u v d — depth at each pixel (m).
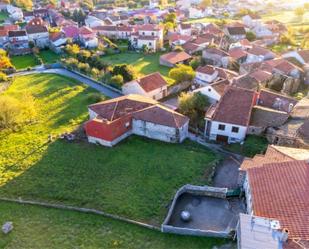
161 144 52.44
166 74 91.62
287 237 27.22
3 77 88.00
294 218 29.50
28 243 34.00
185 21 176.38
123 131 53.44
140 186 42.09
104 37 129.50
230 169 45.31
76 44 120.88
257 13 191.38
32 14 177.88
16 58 114.88
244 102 53.22
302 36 136.88
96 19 157.25
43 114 65.94
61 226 36.25
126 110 55.38
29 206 39.59
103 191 41.50
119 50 117.25
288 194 31.97
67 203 39.81
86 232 35.28
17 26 143.88
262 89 64.75
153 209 38.06
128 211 37.88
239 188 39.28
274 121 51.53
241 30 134.25
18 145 53.78
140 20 165.12
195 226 35.34
